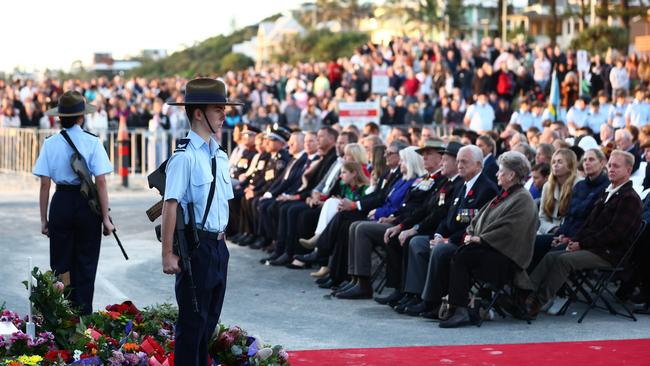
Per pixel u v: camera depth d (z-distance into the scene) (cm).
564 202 1733
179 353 1035
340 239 1869
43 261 2136
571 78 4600
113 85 4997
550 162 1889
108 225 1455
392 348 1388
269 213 2278
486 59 5112
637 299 1684
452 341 1441
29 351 1111
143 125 4300
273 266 2148
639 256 1670
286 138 2434
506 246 1552
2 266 2059
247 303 1748
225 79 5491
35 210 3000
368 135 2405
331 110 4297
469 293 1573
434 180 1755
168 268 1016
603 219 1616
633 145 2223
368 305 1739
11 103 4306
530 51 5409
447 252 1590
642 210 1623
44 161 1441
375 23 15238
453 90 4444
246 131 2644
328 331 1516
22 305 1670
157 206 1076
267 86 5188
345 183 2033
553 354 1347
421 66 4788
